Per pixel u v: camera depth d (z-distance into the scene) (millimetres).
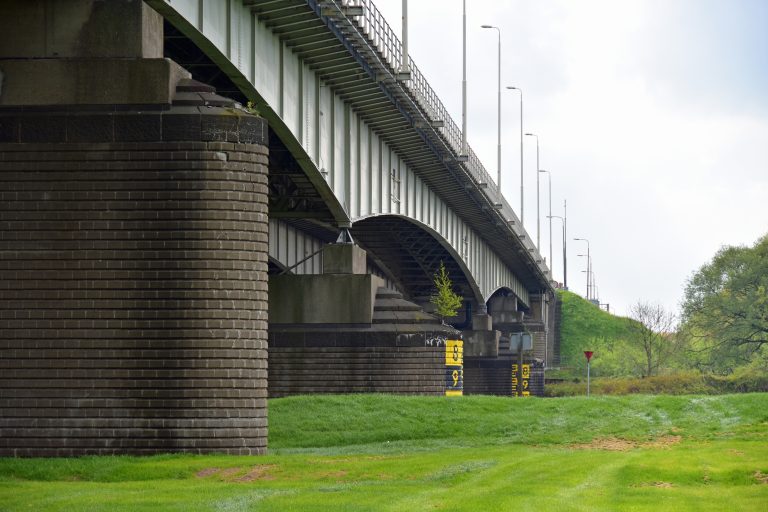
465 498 35438
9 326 47875
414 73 88000
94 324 47750
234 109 48969
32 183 48281
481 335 153750
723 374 169875
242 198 48406
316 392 85000
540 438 57250
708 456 46312
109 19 48750
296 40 68250
